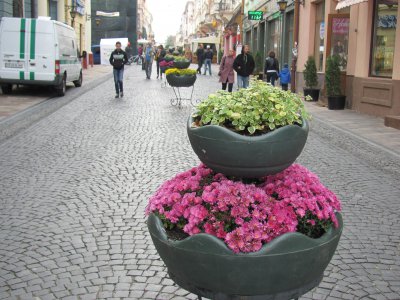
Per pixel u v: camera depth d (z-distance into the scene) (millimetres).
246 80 17344
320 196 2836
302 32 22234
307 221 2732
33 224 5504
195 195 2846
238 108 2818
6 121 12508
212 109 2955
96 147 9672
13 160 8539
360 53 15328
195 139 2846
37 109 14938
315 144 10359
